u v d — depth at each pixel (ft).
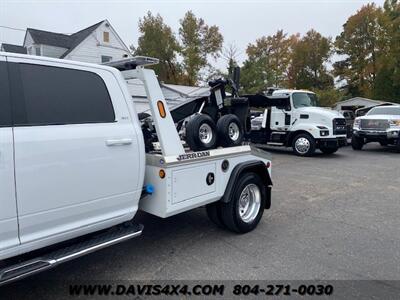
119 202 10.53
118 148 10.19
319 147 43.52
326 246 13.84
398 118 46.44
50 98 8.91
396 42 132.16
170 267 11.96
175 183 11.74
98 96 9.99
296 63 159.53
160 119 11.63
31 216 8.42
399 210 19.10
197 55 140.46
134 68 12.07
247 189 15.24
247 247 13.65
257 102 31.55
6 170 7.85
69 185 9.07
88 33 94.07
